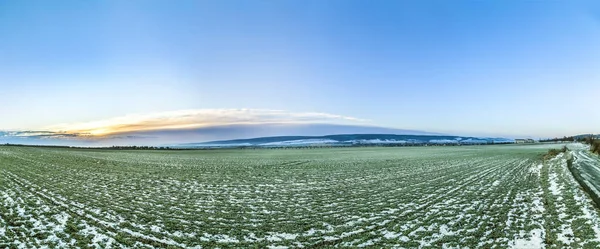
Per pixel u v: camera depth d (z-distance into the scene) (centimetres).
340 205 2248
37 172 3741
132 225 1769
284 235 1648
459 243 1484
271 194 2647
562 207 1973
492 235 1566
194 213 2047
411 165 4938
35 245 1446
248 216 1988
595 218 1656
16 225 1714
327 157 7119
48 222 1780
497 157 6425
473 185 2948
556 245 1398
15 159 5159
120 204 2241
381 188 2872
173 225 1788
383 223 1820
